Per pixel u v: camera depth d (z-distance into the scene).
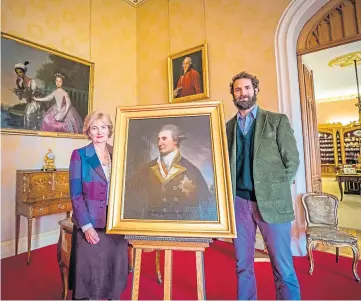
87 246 1.61
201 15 4.64
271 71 3.77
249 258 1.92
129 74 5.52
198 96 4.52
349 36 3.41
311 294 2.38
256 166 1.81
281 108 3.65
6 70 3.53
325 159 10.59
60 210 3.62
